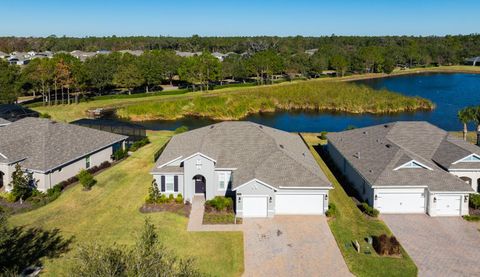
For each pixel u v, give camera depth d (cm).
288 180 3653
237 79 13250
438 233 3325
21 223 3450
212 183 3922
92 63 10350
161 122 8450
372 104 9281
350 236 3266
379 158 4072
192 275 1923
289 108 9806
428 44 19612
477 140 5734
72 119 7956
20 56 17275
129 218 3556
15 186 3850
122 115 8594
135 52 18588
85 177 4166
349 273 2792
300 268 2845
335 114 9112
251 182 3538
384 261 2912
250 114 9212
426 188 3641
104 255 1883
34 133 4538
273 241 3195
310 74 14350
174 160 4009
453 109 9188
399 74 15562
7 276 2355
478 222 3509
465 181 4034
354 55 15962
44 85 9044
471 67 17238
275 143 4212
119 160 5122
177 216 3594
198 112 9000
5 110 6719
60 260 2867
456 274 2772
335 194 4122
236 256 2984
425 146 4519
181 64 11506
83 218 3556
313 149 5753
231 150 4156
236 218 3559
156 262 1886
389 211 3700
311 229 3384
